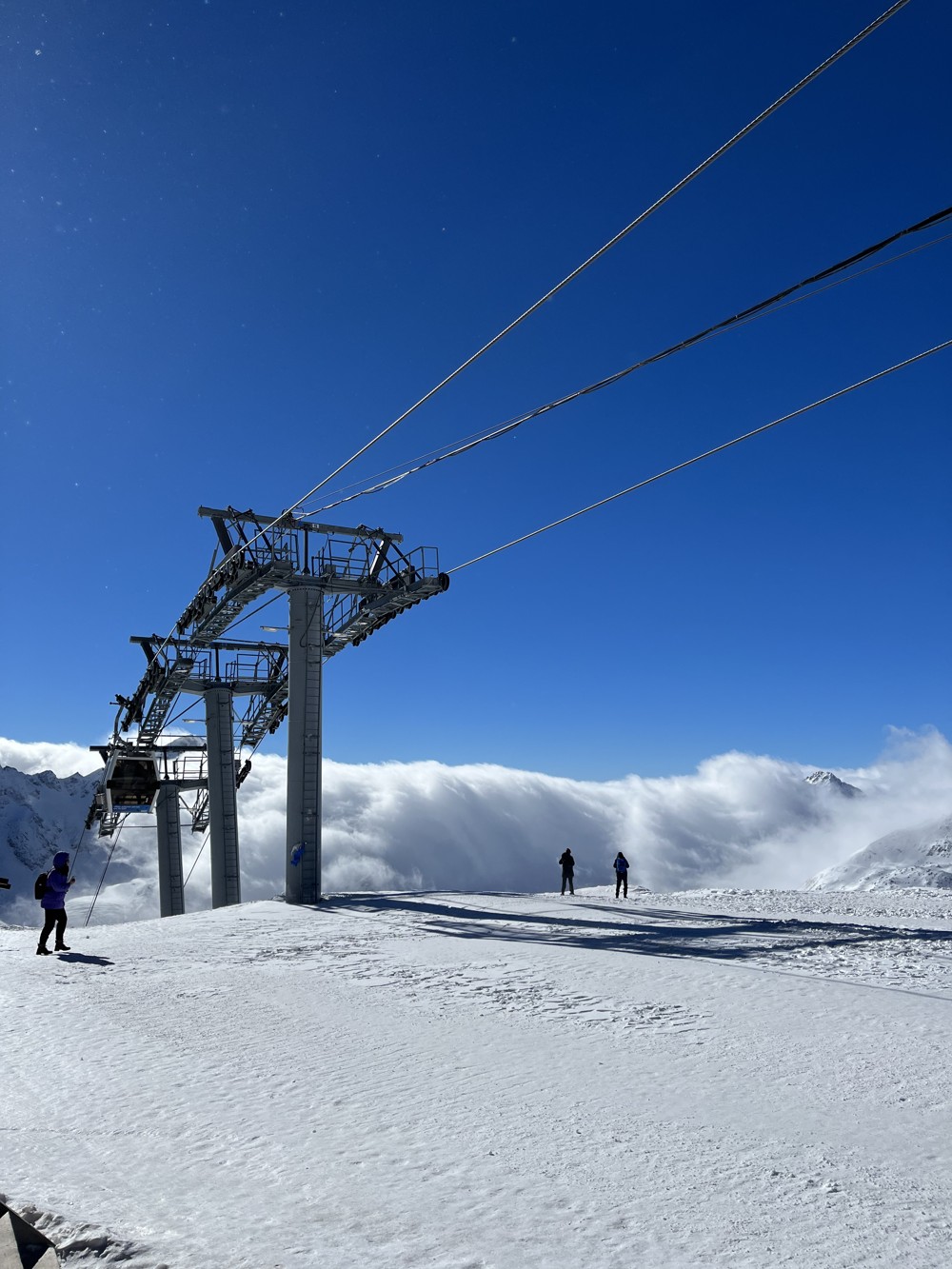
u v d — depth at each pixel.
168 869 53.56
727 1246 4.04
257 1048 9.02
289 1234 4.24
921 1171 5.00
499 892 33.06
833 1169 5.06
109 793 50.97
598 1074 7.58
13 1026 10.42
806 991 11.17
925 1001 10.39
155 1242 4.06
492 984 12.69
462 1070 7.90
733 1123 6.03
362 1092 7.25
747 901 29.86
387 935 19.50
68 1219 4.38
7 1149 5.85
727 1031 9.09
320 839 29.89
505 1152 5.57
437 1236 4.21
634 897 31.75
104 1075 8.05
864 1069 7.39
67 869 17.81
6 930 23.00
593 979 12.76
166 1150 5.79
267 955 16.67
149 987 13.05
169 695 47.31
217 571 33.97
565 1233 4.24
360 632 37.78
